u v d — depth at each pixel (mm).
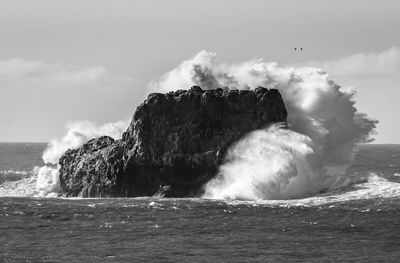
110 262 198500
